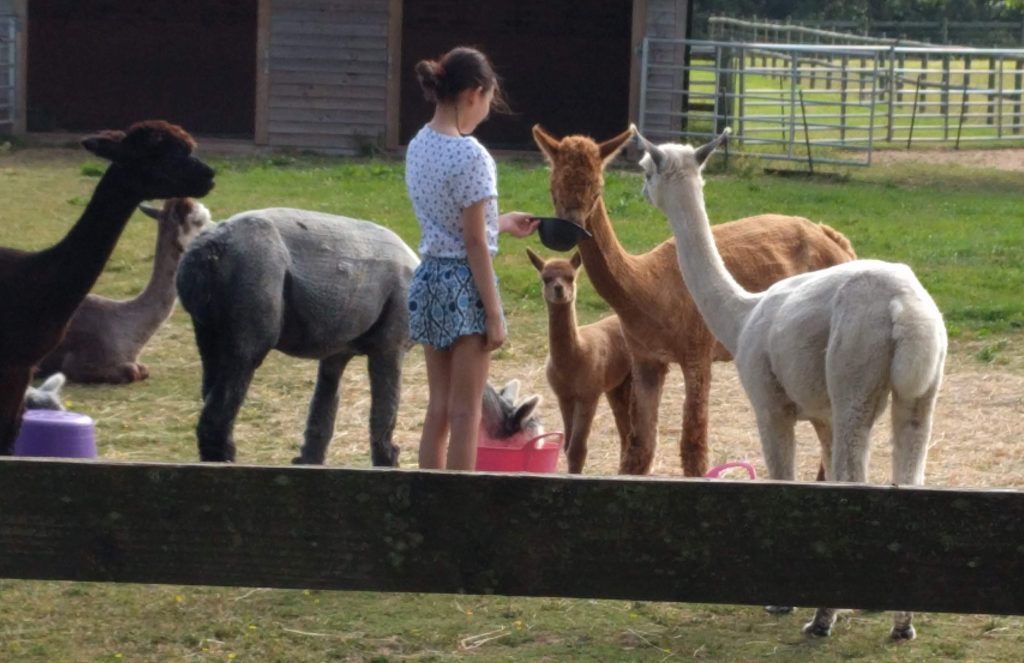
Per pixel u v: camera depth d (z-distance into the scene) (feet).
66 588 17.94
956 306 37.14
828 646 16.53
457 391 16.76
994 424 27.55
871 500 9.69
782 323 17.47
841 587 9.82
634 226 48.08
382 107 71.10
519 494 9.80
